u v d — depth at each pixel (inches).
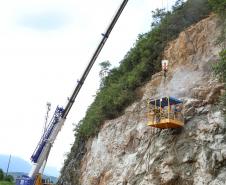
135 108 1112.2
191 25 1127.6
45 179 912.3
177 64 1042.1
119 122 1170.0
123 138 1090.7
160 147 861.2
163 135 879.7
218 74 808.9
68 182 1509.6
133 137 1042.7
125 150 1053.2
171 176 775.7
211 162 727.7
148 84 1125.7
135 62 1402.6
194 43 1021.8
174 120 824.9
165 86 1026.7
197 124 812.0
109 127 1220.5
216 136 757.9
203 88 877.2
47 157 904.3
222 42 923.4
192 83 942.4
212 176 711.7
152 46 1246.9
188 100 874.8
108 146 1166.3
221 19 969.5
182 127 840.3
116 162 1064.2
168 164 800.9
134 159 967.6
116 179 997.2
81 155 1486.2
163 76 1057.5
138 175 888.3
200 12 1165.7
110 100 1294.3
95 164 1214.3
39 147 905.5
